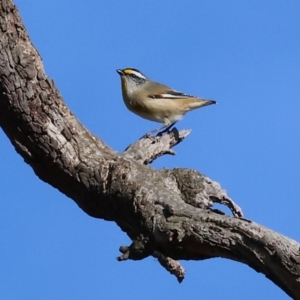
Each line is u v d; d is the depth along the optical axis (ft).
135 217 37.45
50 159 38.96
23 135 38.34
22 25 36.76
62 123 38.65
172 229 34.73
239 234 33.14
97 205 40.11
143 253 36.17
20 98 36.96
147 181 38.63
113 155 40.09
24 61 36.65
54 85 38.09
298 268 31.68
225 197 39.40
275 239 32.30
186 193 39.06
